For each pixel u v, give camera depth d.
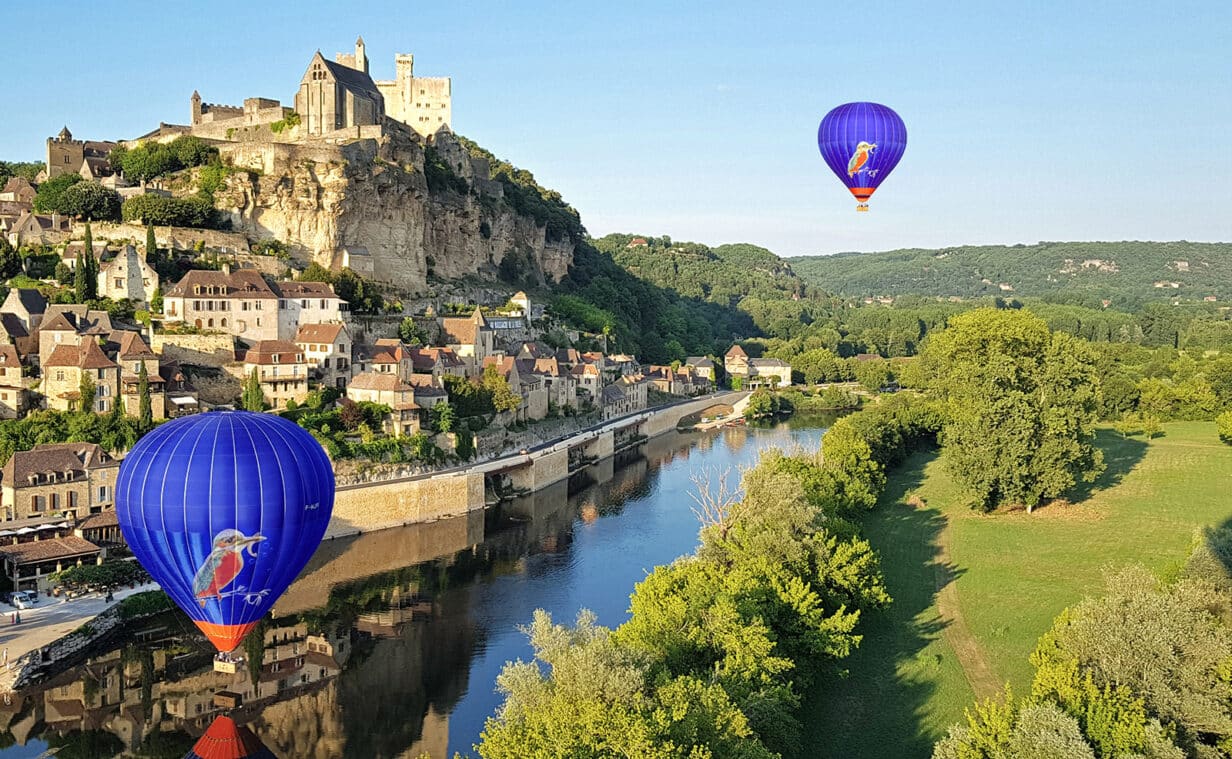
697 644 78.00
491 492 184.38
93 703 96.75
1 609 112.81
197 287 184.00
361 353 190.62
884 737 80.62
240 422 81.56
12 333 160.75
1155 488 156.00
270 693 99.69
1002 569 119.56
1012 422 142.88
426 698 99.00
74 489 129.88
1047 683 70.25
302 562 82.44
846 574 99.56
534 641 72.88
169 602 119.62
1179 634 69.94
